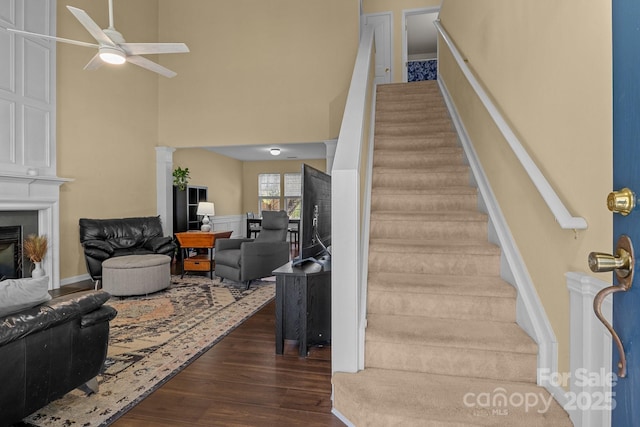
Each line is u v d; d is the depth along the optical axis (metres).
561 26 1.59
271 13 6.04
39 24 4.28
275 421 1.78
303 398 2.00
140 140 6.02
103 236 4.89
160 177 6.38
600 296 0.85
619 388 0.86
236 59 6.16
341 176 1.87
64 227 4.70
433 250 2.39
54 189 4.42
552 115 1.67
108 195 5.39
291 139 5.98
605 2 1.29
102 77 5.29
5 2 3.88
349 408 1.68
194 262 5.36
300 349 2.57
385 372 1.85
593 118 1.36
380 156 3.50
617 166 0.85
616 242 0.86
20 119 4.05
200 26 6.28
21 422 1.76
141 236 5.35
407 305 2.14
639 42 0.78
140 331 3.04
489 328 1.93
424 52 9.20
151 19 6.24
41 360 1.68
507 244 2.21
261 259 4.77
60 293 4.18
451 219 2.67
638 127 0.78
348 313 1.87
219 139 6.23
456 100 3.80
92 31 2.81
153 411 1.87
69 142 4.78
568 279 1.46
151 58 6.29
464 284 2.13
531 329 1.80
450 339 1.81
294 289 2.59
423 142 3.67
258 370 2.35
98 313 1.98
